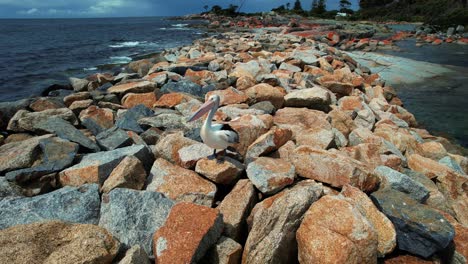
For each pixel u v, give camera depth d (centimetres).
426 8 9006
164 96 1131
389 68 2461
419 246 512
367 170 634
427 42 4278
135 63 1950
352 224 463
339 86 1412
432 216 537
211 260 476
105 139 834
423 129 1302
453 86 2047
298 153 680
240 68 1481
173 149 736
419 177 741
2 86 1767
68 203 569
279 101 1112
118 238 502
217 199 647
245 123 806
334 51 2480
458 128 1381
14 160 682
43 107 1073
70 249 412
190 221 474
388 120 1155
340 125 1018
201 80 1418
